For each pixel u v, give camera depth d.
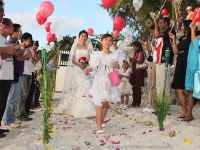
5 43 4.12
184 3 12.83
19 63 4.80
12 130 4.68
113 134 4.48
